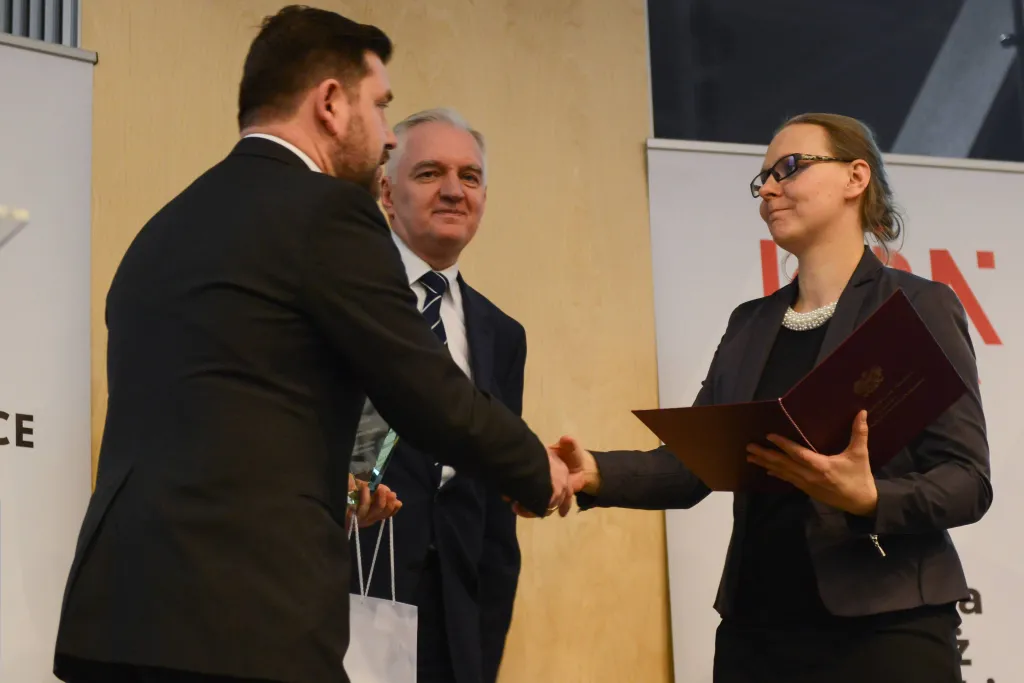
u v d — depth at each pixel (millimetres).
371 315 1869
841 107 4375
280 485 1769
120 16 3590
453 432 1918
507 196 3904
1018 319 3994
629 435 3842
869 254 2666
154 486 1755
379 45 2213
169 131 3582
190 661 1654
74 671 1851
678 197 3973
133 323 1906
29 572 3076
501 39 4020
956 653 2398
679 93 4266
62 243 3287
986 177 4098
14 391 3148
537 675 3604
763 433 2258
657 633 3727
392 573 2658
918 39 4473
